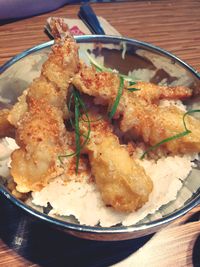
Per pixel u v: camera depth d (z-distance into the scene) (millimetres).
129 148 222
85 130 207
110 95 207
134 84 245
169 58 252
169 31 348
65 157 210
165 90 249
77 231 170
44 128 198
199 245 208
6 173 208
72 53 223
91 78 209
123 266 195
